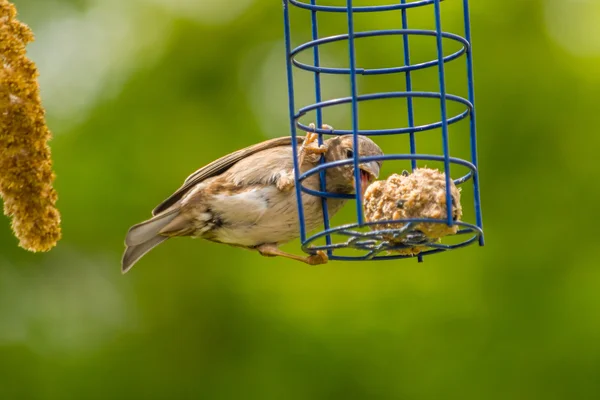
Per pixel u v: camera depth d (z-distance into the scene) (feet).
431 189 25.09
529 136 47.06
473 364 45.03
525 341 45.32
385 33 26.05
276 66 50.16
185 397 47.03
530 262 46.14
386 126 46.78
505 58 47.65
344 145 29.58
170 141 48.24
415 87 46.96
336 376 45.27
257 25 50.67
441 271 46.26
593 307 45.34
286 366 45.88
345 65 48.91
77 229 46.96
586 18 48.39
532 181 46.85
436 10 24.84
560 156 47.11
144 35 50.80
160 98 49.19
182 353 47.88
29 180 24.90
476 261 46.26
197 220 31.01
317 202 30.07
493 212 46.75
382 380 44.96
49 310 48.01
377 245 26.45
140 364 47.67
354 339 45.55
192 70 49.93
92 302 48.49
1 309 47.75
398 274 46.42
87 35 50.65
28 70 25.02
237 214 30.42
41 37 50.26
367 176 29.71
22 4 50.93
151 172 47.50
